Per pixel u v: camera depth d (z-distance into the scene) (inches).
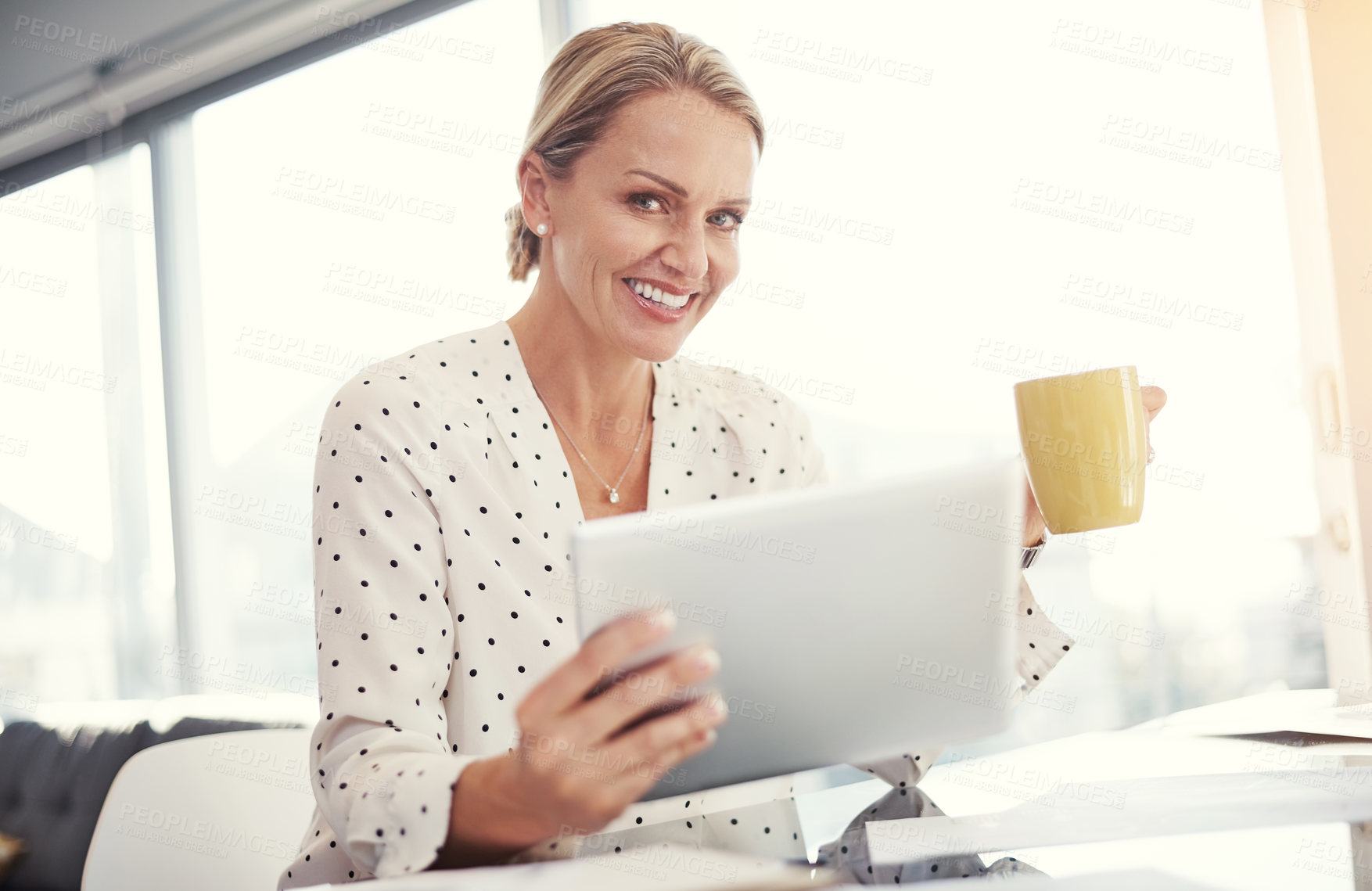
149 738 77.8
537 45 107.7
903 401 93.7
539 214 43.4
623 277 41.3
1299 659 81.6
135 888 49.1
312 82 122.5
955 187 92.3
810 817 27.7
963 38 92.0
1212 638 84.3
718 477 46.9
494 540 38.6
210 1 125.3
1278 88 82.2
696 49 41.1
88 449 140.9
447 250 113.0
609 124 40.0
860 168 95.3
